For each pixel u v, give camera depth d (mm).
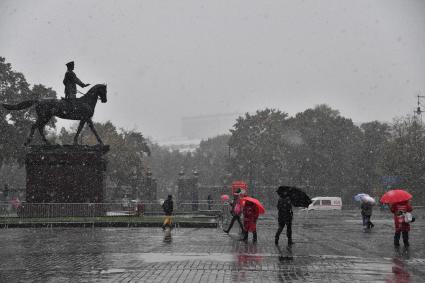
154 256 16297
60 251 17969
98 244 20594
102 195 37219
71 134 90500
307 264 14367
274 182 98312
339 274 12578
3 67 70250
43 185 36875
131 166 83562
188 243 20953
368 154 96625
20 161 69375
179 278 11891
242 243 20938
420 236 25062
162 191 139375
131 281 11555
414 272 12977
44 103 37281
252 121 101938
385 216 51688
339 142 97875
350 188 95500
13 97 69312
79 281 11695
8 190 60375
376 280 11727
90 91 37906
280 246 19703
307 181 96625
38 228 31078
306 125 100250
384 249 18688
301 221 41625
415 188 76875
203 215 46156
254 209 21500
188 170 141000
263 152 98562
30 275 12625
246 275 12352
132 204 42719
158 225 32062
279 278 11938
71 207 35500
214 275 12328
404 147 78375
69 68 37562
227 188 81688
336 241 22000
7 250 18406
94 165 36938
